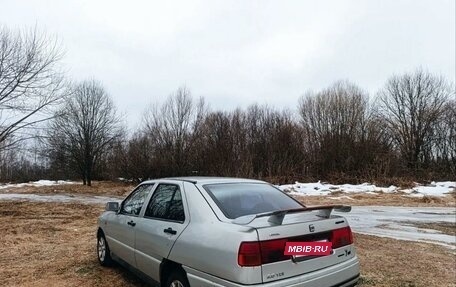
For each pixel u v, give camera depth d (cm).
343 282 397
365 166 3209
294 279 354
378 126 3653
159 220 462
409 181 2952
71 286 538
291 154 3447
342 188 2697
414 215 1498
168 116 3691
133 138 3959
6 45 1822
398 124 4250
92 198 2361
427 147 4119
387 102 4328
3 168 4878
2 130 1900
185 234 403
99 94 3972
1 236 954
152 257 453
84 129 3816
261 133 3547
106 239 611
